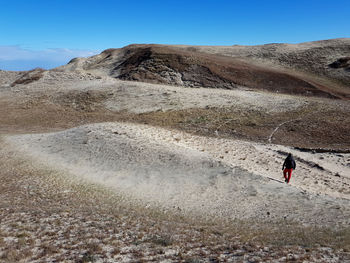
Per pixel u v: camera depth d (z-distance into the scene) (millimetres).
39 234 9109
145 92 50062
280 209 14164
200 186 17344
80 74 62156
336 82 62219
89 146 23672
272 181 17500
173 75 61438
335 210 13594
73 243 8500
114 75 68562
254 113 41375
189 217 13719
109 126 26984
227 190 16734
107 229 10195
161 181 18188
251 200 15422
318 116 39188
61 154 23250
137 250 8117
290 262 7012
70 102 47750
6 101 49375
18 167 20953
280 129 36219
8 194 15297
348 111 40406
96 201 15531
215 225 12250
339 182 20922
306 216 13094
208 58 69250
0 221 10086
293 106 43250
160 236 9703
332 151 29188
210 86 56969
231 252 8188
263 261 7137
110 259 7316
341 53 76375
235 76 60031
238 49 94312
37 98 50031
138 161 20688
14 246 7828
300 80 57594
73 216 11695
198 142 25750
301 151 29438
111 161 21109
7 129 36656
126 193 16969
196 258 7445
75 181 18594
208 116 40500
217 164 19562
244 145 27719
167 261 7254
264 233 10797
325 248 8523
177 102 45719
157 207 15156
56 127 38094
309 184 19422
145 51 75188
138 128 26734
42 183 17891
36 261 6934
